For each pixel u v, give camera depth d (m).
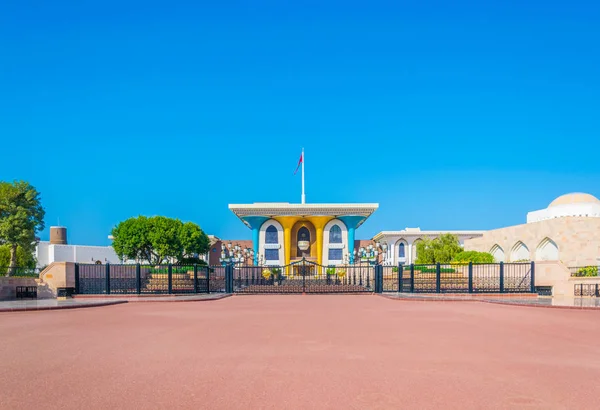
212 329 11.60
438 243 45.06
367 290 29.39
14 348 8.98
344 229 50.75
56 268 24.44
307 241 52.16
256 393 6.01
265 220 50.53
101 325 12.43
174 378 6.71
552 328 11.99
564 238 34.94
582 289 24.34
